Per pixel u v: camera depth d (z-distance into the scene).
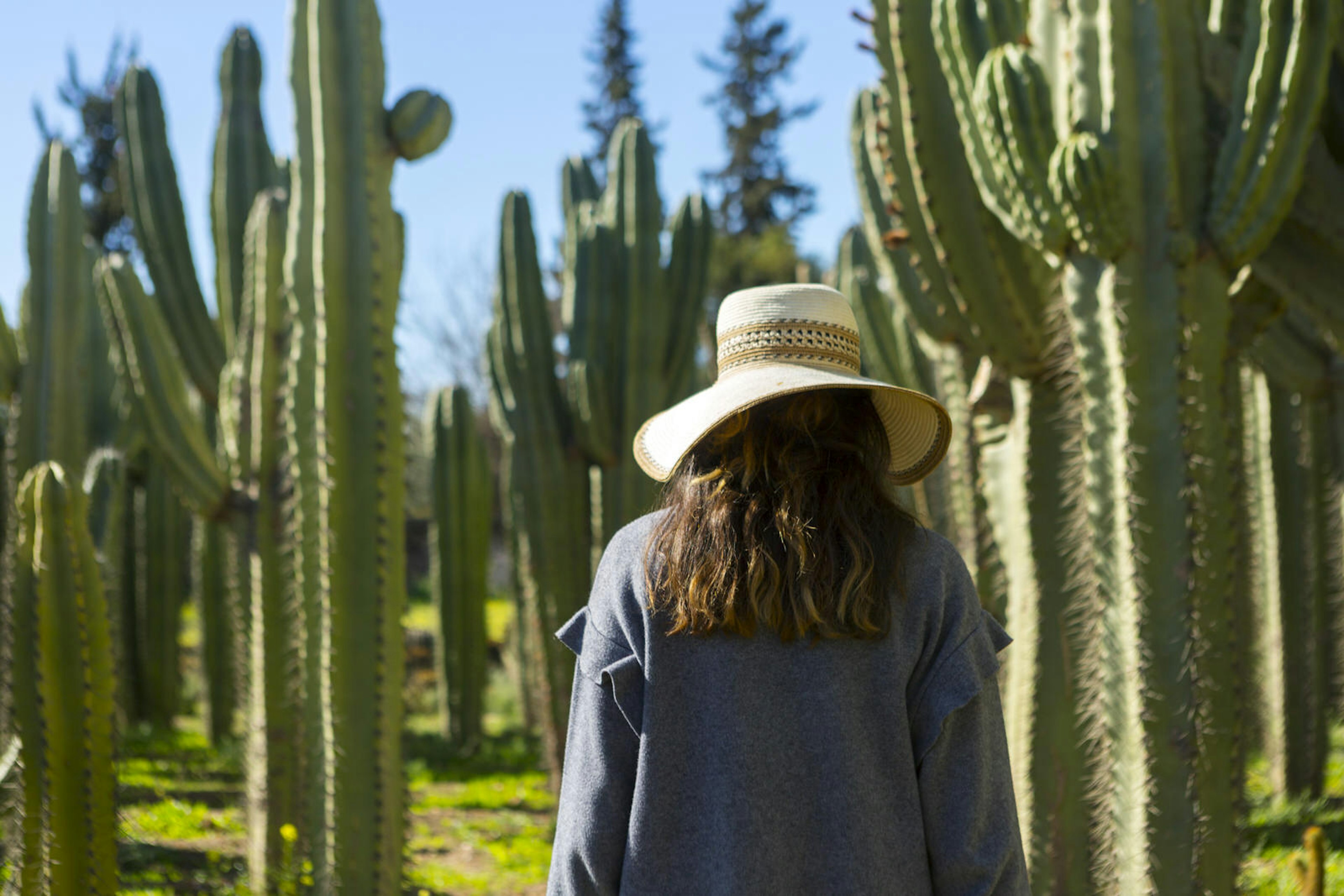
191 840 5.95
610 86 34.19
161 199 7.75
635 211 7.37
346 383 3.99
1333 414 6.18
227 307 7.41
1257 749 7.18
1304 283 3.39
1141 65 3.08
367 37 4.09
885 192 5.08
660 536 1.48
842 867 1.35
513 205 7.68
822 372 1.51
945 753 1.42
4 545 7.10
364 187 4.04
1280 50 2.98
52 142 7.20
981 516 4.73
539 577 7.45
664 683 1.42
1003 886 1.40
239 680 6.60
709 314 22.73
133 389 6.26
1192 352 3.03
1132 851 2.98
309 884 4.05
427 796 7.91
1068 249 3.19
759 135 31.42
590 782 1.43
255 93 7.91
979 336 3.71
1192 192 3.10
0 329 7.09
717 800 1.37
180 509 11.54
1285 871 4.26
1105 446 3.11
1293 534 6.29
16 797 3.27
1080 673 3.22
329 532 3.95
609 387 7.37
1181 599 2.96
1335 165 3.35
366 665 3.93
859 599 1.41
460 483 10.63
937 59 3.70
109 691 3.34
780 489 1.45
